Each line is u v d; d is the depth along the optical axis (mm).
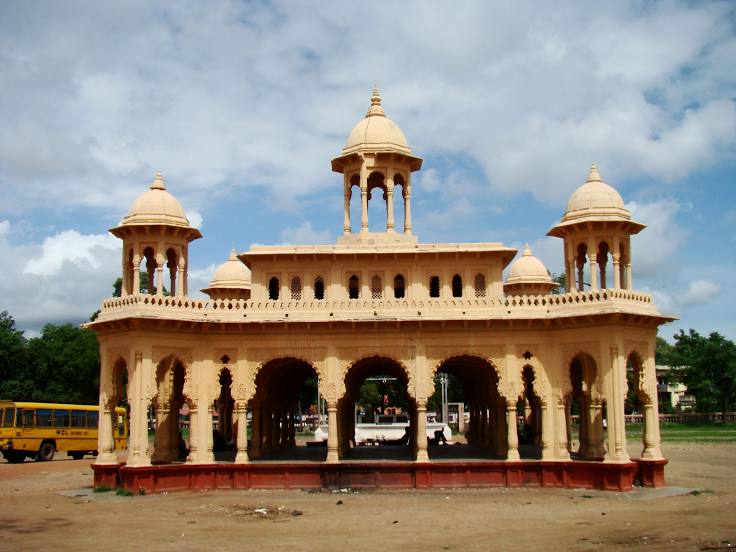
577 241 34031
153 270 35156
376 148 39188
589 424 35375
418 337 33656
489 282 36062
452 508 26875
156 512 26406
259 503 28391
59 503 28828
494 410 38406
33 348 77812
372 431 58938
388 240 38125
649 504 27688
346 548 19844
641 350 32969
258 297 36062
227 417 48188
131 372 31688
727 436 68750
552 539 20812
